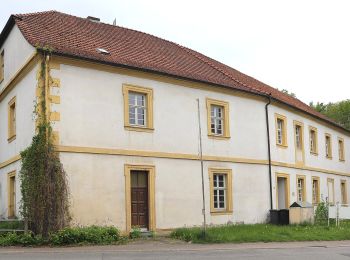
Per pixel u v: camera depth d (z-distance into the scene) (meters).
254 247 17.06
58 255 14.15
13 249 15.70
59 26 22.33
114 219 19.58
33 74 19.41
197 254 14.90
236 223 24.73
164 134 21.92
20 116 20.95
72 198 18.41
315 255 14.95
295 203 25.77
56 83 18.53
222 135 24.94
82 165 18.86
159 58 24.30
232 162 25.11
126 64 20.48
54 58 18.61
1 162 23.86
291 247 17.30
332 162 39.22
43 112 18.14
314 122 35.69
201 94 23.95
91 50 20.58
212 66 28.12
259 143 27.06
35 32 20.20
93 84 19.61
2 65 24.50
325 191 36.84
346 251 16.17
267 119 27.84
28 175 17.83
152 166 21.23
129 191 20.23
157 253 15.04
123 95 20.53
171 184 21.89
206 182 23.53
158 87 21.98
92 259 13.35
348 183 43.25
